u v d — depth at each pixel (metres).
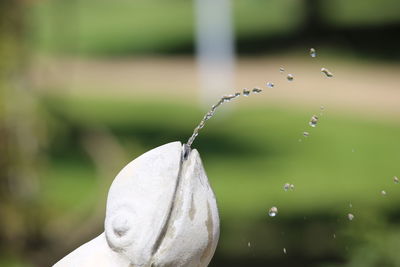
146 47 34.38
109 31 39.38
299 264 10.96
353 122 22.20
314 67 28.39
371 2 36.69
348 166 18.42
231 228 13.26
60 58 24.67
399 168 17.95
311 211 14.22
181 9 45.28
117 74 28.95
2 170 9.96
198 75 28.17
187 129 21.72
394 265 7.04
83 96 25.33
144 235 3.10
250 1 42.84
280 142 20.86
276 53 31.41
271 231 12.81
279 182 17.03
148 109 23.73
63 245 9.36
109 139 12.20
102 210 9.55
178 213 3.11
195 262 3.17
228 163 18.86
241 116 23.52
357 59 29.66
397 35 31.53
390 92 24.70
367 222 7.35
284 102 24.36
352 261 7.19
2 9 9.89
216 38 25.19
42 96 10.68
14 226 9.94
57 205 12.09
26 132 10.10
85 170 16.89
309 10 34.19
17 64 10.09
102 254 3.20
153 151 3.22
